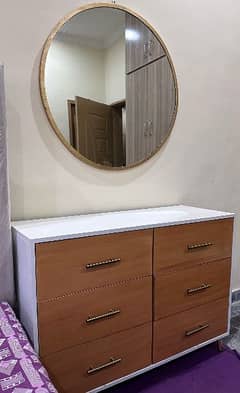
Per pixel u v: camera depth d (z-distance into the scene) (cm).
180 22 186
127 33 168
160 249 142
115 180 175
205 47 198
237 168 225
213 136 210
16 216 149
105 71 164
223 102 211
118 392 145
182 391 146
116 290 131
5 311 120
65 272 117
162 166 190
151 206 189
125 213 168
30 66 144
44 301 114
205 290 161
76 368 124
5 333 103
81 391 126
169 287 147
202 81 199
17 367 86
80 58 156
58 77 151
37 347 114
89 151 163
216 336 170
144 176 184
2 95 123
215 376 156
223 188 220
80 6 153
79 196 164
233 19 208
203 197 211
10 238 129
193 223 151
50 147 153
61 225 135
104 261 126
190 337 158
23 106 145
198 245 154
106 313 129
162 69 182
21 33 140
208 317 165
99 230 124
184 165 199
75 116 157
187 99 195
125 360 137
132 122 175
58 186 158
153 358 146
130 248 133
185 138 197
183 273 151
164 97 185
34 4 142
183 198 202
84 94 159
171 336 151
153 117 182
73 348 122
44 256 112
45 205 155
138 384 150
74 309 121
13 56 140
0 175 125
